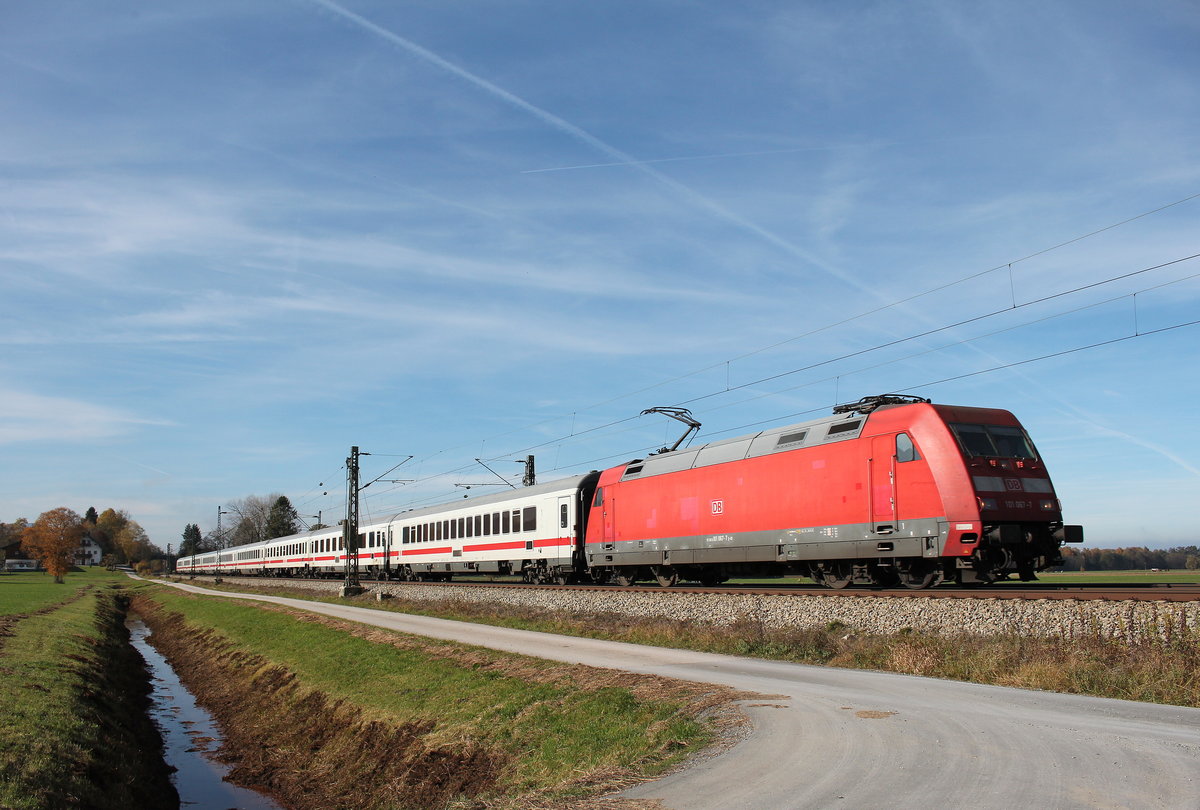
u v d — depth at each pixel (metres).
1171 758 8.59
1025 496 20.81
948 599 18.23
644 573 33.03
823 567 24.48
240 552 100.69
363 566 60.53
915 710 11.52
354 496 50.97
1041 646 14.90
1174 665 12.81
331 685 24.61
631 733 12.59
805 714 11.67
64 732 18.22
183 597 67.12
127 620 64.06
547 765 12.80
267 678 29.05
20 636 33.22
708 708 12.73
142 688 32.94
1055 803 7.43
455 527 47.22
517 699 16.75
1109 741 9.35
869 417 23.17
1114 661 13.73
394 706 20.25
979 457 20.72
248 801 19.17
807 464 24.47
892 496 21.84
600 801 9.11
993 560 20.61
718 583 30.19
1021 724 10.37
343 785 18.17
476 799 12.45
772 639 19.38
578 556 35.81
